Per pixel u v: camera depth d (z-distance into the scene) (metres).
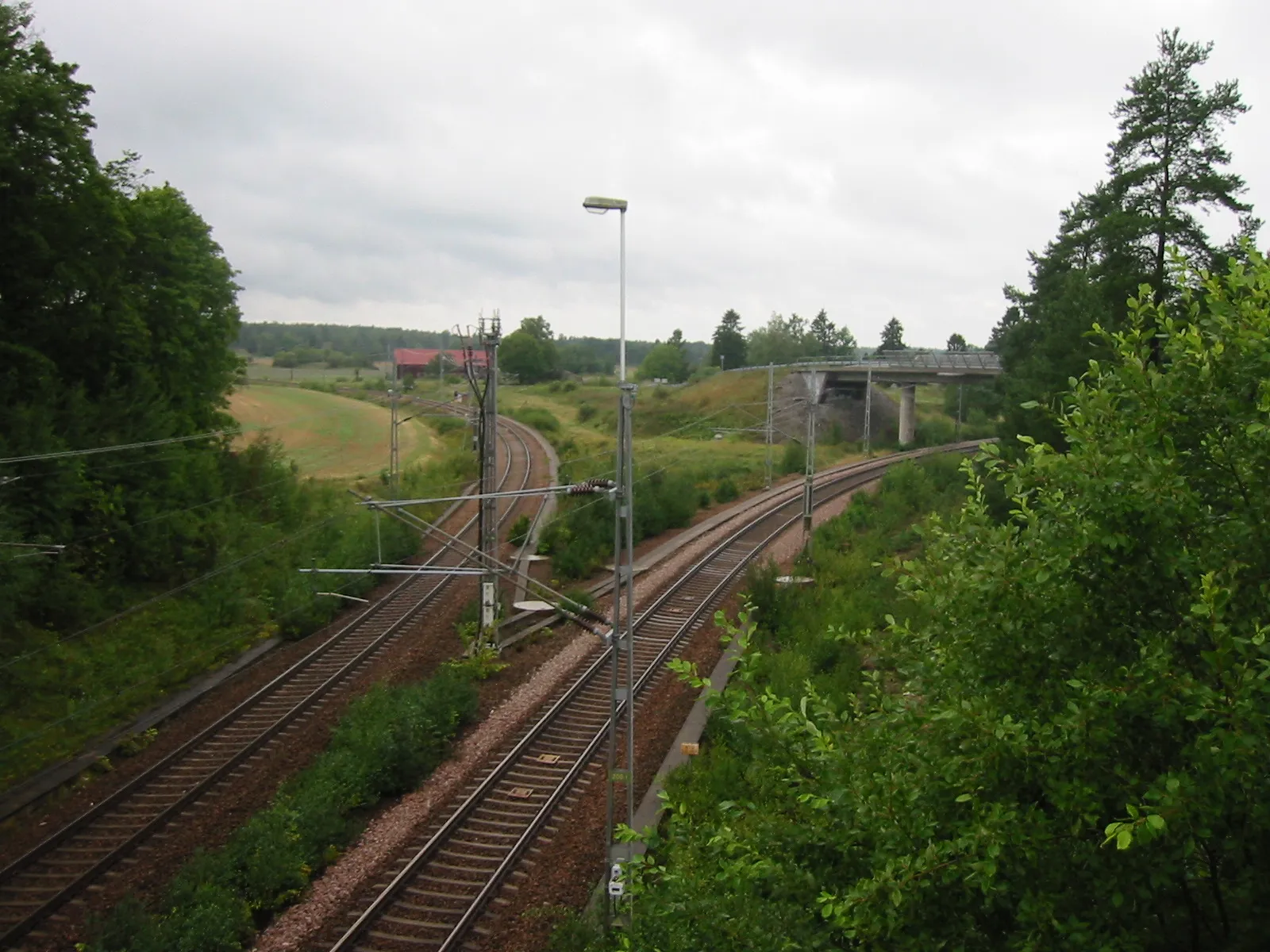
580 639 29.39
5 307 27.67
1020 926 7.30
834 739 8.38
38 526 26.28
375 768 19.94
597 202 16.77
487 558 21.00
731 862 8.27
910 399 83.19
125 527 29.19
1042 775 7.06
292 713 23.72
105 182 28.27
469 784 20.14
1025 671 7.59
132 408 31.03
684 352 148.62
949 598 7.84
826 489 57.16
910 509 49.31
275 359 178.50
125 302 31.55
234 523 34.56
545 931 15.04
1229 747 5.86
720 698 8.72
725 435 84.81
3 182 25.22
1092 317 34.22
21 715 22.52
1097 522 7.11
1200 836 6.25
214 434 34.53
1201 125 34.12
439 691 23.41
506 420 85.75
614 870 14.66
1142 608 7.33
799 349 128.62
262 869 16.12
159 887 16.47
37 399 28.03
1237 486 7.19
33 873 16.95
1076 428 7.28
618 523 16.98
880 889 6.94
